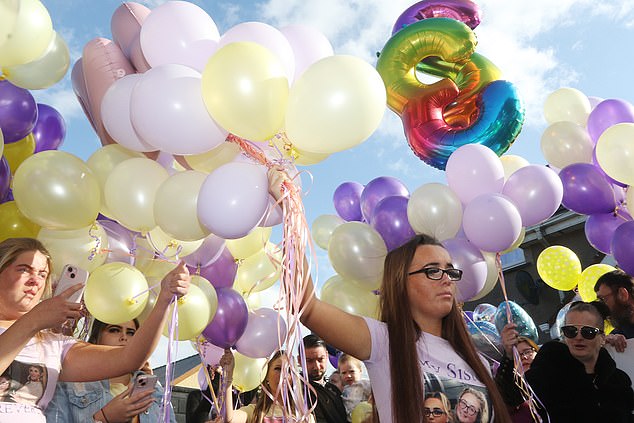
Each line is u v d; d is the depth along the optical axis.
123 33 2.56
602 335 2.87
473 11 3.31
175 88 1.97
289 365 1.83
